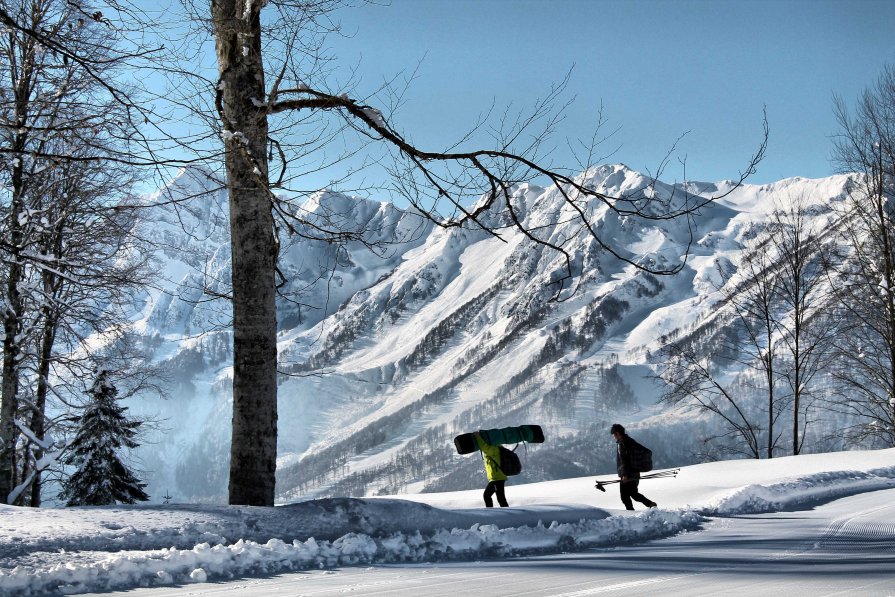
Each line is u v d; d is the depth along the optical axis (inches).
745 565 209.0
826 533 298.8
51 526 216.8
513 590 169.0
